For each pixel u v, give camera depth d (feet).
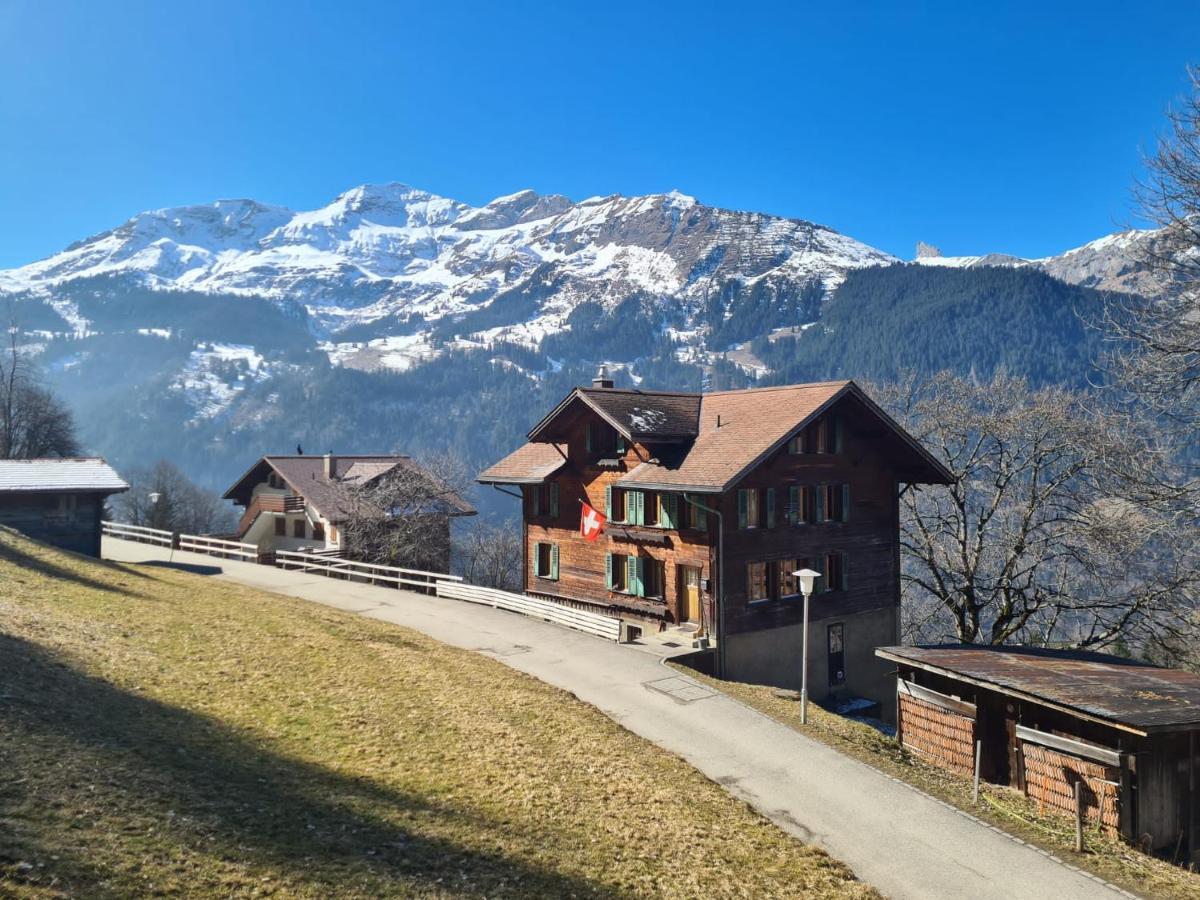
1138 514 93.91
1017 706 66.64
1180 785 58.18
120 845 33.35
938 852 49.47
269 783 44.45
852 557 110.93
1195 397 82.33
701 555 97.40
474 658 85.40
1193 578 98.99
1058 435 111.24
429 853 39.86
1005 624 119.24
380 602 117.08
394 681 70.85
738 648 96.78
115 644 66.69
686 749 64.08
